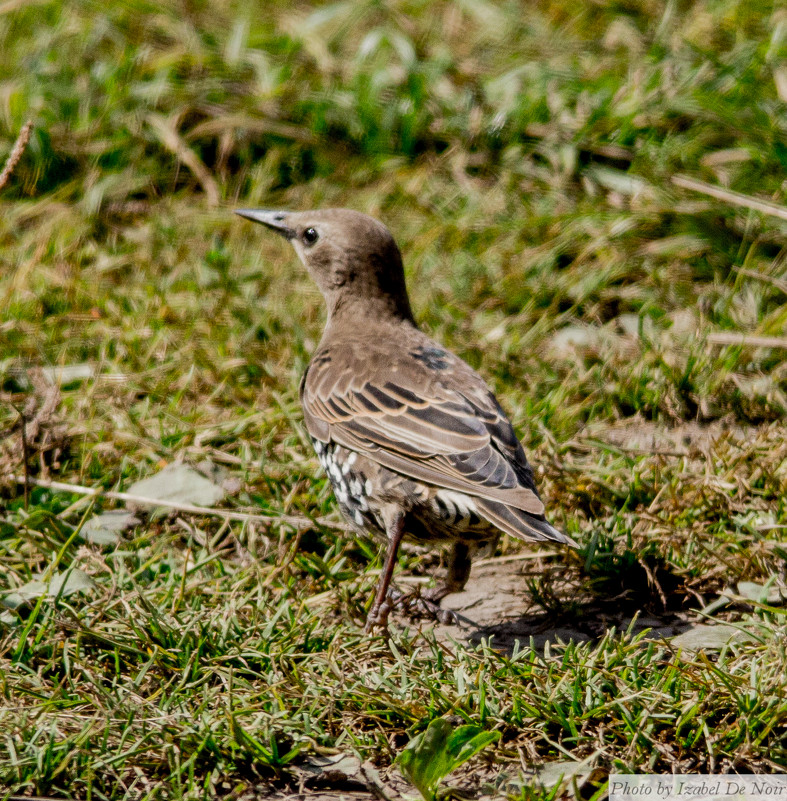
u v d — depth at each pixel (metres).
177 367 11.77
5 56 16.28
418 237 13.68
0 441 10.59
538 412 11.01
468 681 7.24
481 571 9.49
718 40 15.74
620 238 13.24
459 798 6.47
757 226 13.26
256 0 17.66
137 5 16.89
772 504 9.53
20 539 9.20
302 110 15.17
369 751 6.91
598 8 16.61
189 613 8.17
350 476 8.82
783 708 6.72
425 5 17.06
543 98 14.76
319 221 10.11
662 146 14.10
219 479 10.22
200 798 6.44
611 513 9.74
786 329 12.07
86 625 7.90
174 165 14.91
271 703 7.16
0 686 7.39
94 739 6.80
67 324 12.55
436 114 15.08
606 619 8.60
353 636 8.02
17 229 14.43
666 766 6.67
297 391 11.30
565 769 6.64
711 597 8.78
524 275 12.98
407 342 9.52
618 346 12.04
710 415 11.29
